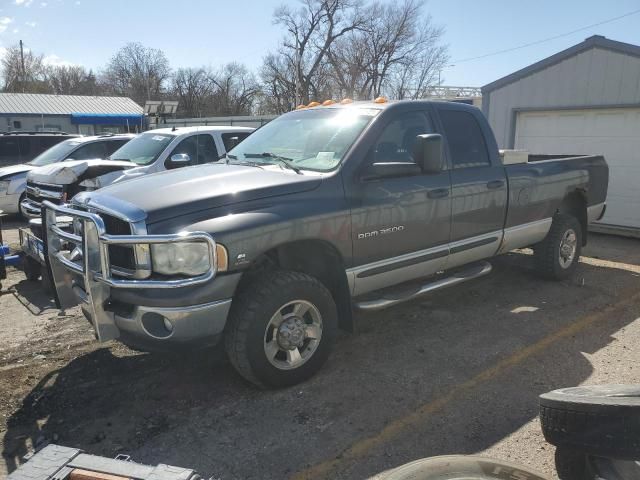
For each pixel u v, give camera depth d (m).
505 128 11.59
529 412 3.55
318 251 4.12
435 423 3.42
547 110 10.80
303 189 3.82
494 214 5.30
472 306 5.69
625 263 7.67
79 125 37.88
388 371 4.14
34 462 2.00
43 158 12.00
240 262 3.41
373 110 4.51
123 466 1.97
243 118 35.44
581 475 2.45
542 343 4.68
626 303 5.79
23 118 35.97
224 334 3.66
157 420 3.48
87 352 4.55
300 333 3.82
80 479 1.93
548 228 6.15
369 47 53.72
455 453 3.11
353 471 2.95
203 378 4.04
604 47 9.74
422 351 4.52
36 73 70.75
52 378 4.07
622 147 9.86
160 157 8.62
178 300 3.26
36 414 3.56
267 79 58.62
